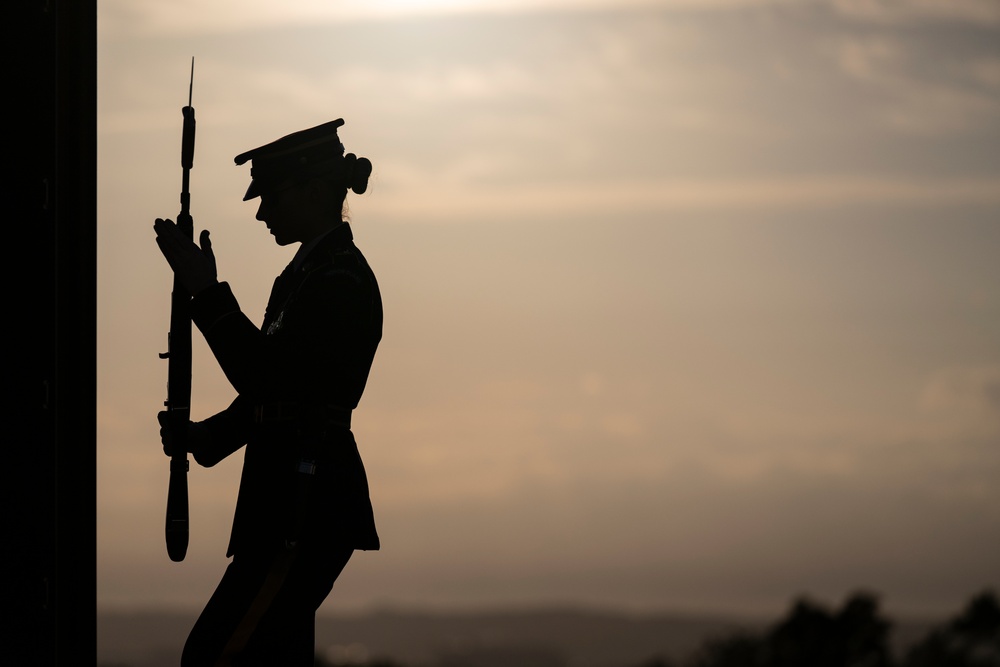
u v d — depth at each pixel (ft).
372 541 27.81
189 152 27.71
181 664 26.73
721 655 273.13
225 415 29.35
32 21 25.03
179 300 27.48
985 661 222.07
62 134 25.11
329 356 27.04
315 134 28.81
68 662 24.97
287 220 28.68
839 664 251.19
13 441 24.73
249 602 26.55
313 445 26.94
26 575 24.77
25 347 24.77
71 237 25.13
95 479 25.25
